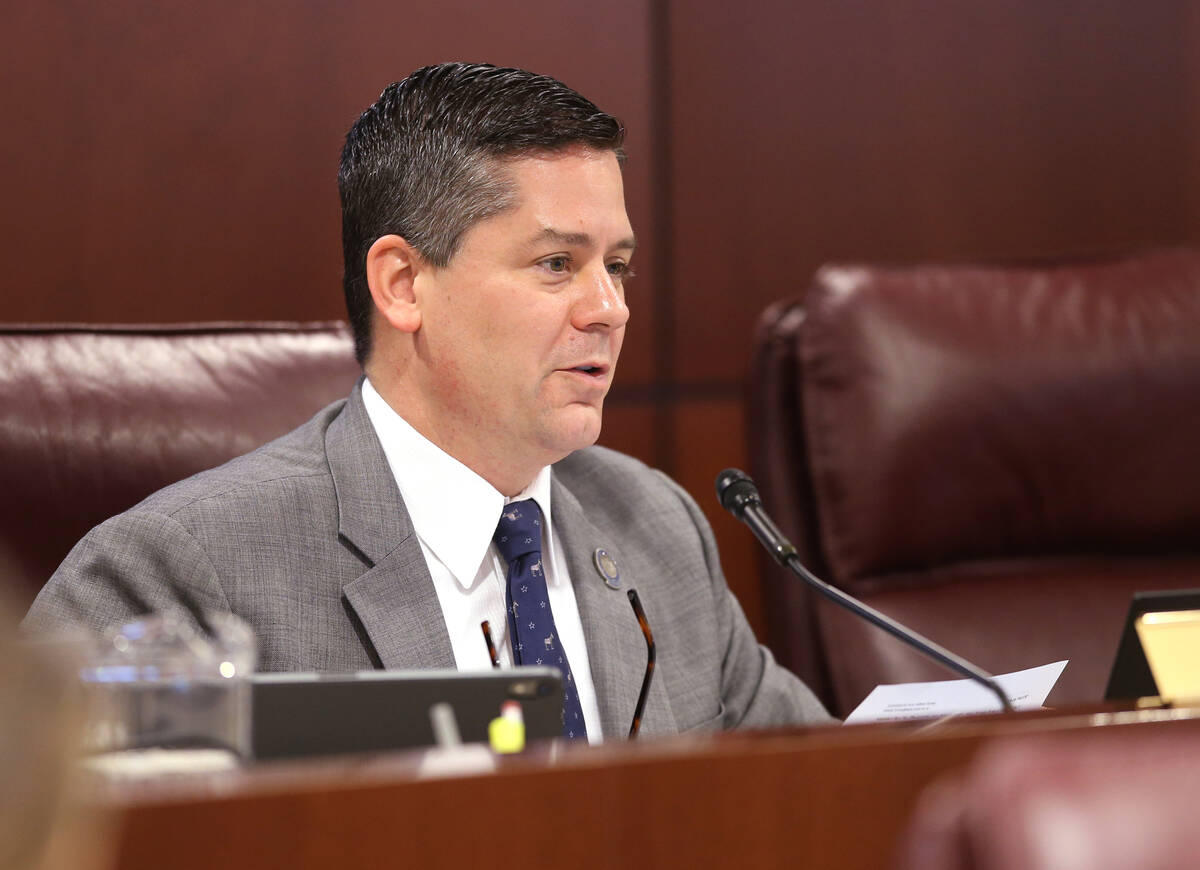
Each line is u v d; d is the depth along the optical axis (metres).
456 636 5.45
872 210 10.65
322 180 9.33
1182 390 9.04
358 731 3.63
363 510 5.45
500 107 5.55
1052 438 8.88
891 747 2.92
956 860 1.50
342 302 9.37
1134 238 10.98
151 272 8.99
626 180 10.14
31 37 8.73
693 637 6.19
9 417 6.29
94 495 6.32
